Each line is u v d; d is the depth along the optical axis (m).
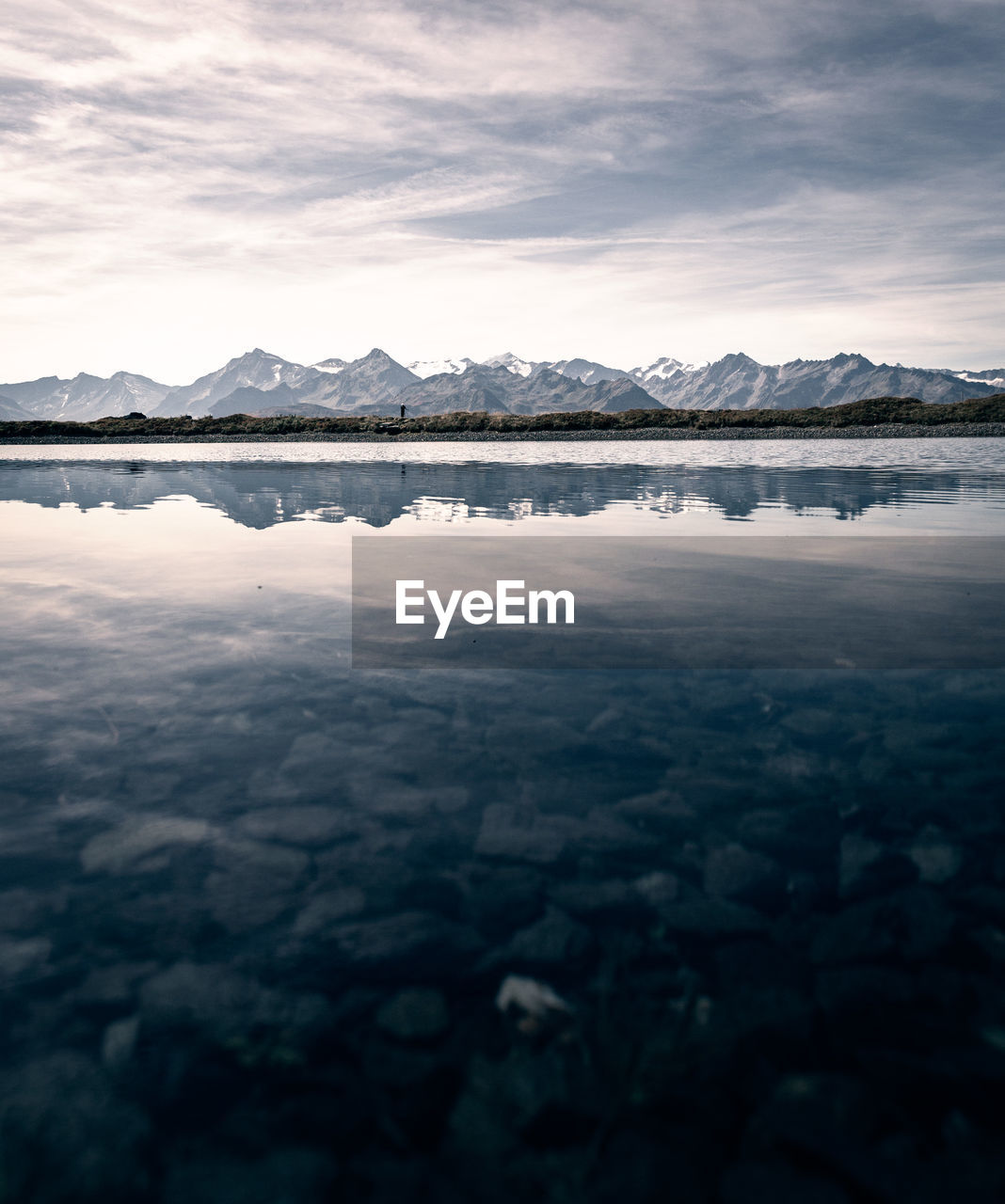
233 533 7.81
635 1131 1.23
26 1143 1.20
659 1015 1.47
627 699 3.08
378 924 1.71
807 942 1.66
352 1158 1.18
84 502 11.23
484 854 1.98
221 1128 1.23
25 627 4.12
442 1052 1.38
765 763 2.49
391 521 8.84
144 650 3.71
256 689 3.18
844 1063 1.36
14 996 1.49
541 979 1.56
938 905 1.77
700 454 25.70
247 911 1.75
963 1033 1.42
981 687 3.19
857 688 3.20
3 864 1.92
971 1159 1.18
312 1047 1.39
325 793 2.30
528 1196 1.12
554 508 10.14
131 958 1.60
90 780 2.36
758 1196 1.12
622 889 1.84
